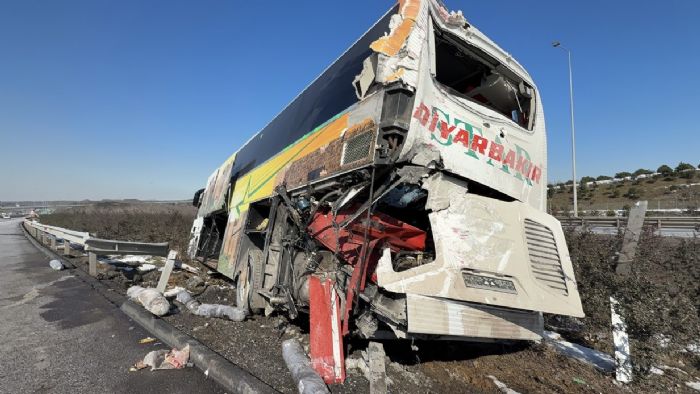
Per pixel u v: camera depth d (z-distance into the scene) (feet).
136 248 30.81
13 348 15.15
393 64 11.59
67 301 23.09
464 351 16.24
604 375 14.52
